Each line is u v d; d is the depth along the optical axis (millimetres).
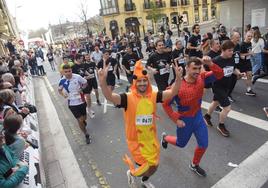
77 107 6016
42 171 4945
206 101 7742
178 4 48750
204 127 4102
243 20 16062
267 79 8773
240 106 6875
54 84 15555
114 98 3363
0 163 3264
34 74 21266
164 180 4391
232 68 5223
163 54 7297
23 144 4023
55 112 9445
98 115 8148
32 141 5309
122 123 7168
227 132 5477
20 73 10109
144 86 3428
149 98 3488
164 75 7363
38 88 15227
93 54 11008
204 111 6980
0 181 3137
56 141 6699
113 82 9188
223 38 11047
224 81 5281
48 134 7293
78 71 8445
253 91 7859
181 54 8281
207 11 52750
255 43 8586
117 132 6605
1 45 24891
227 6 17172
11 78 7004
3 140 3518
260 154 4691
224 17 17703
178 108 4004
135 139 3582
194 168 4418
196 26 9445
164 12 47438
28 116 6547
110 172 4879
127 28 46250
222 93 5332
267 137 5230
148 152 3529
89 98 7883
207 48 7703
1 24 25203
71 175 4980
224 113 5379
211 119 6332
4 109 5020
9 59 14469
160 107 7742
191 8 50438
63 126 7746
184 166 4684
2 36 27969
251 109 6602
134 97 3457
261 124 5777
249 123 5895
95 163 5273
